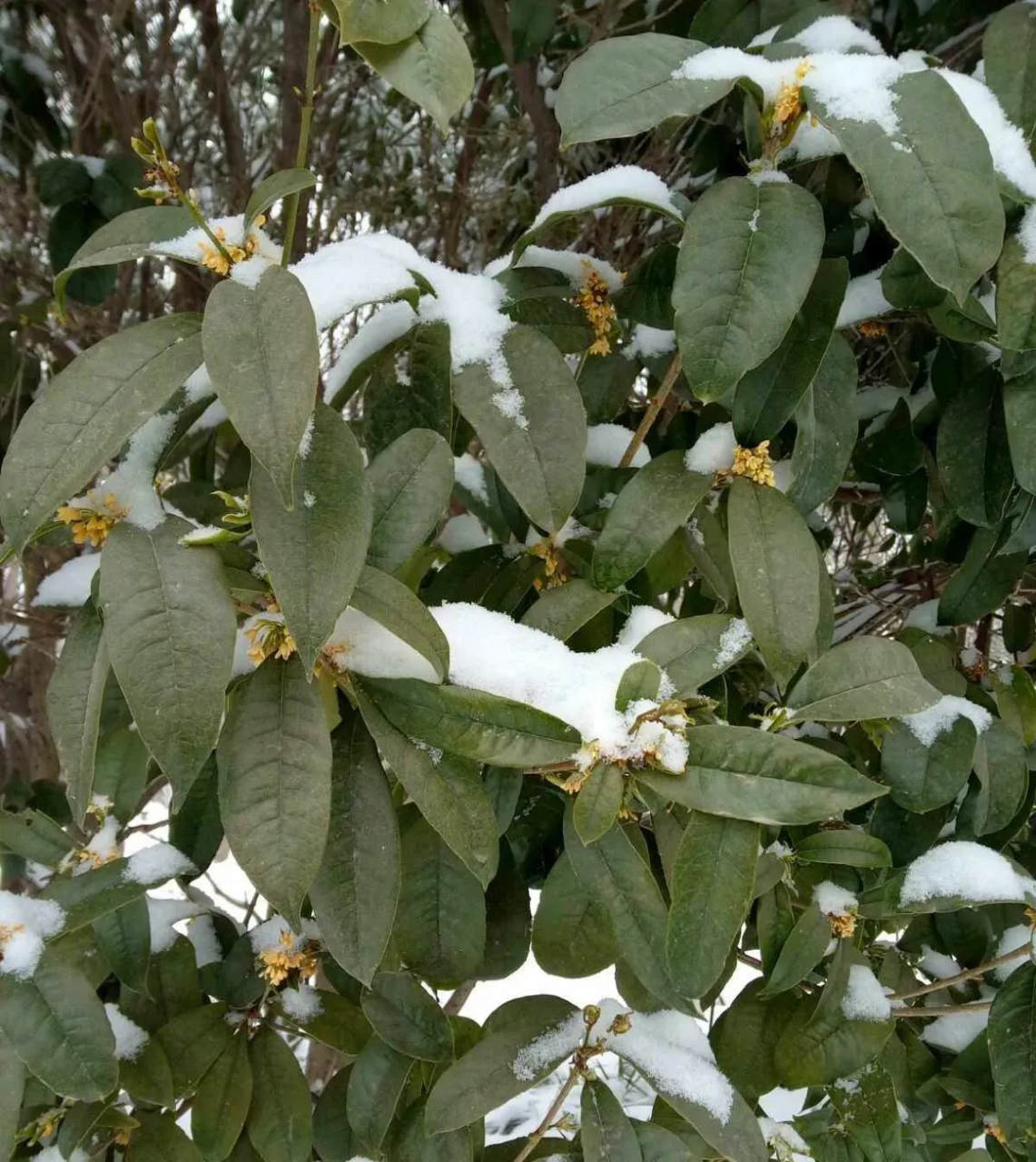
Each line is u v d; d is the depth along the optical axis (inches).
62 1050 18.1
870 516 34.2
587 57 15.9
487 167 41.8
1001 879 20.1
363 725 16.5
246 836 14.3
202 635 14.0
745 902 14.7
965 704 21.4
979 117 16.8
